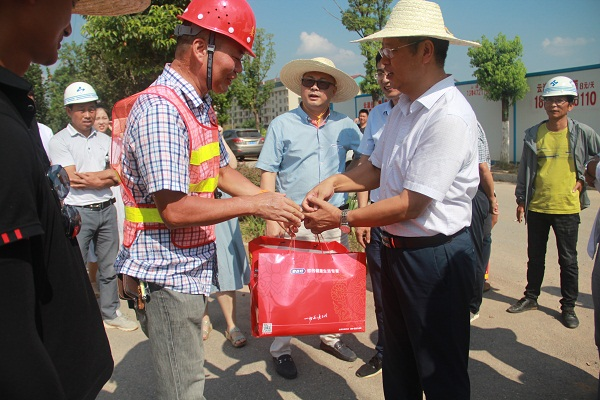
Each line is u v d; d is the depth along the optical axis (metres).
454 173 2.00
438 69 2.12
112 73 15.76
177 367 1.95
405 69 2.11
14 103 1.21
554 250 6.09
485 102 15.64
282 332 2.21
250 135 23.52
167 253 1.90
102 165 4.38
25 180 1.08
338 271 2.28
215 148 2.02
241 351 3.73
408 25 2.07
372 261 3.35
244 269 3.87
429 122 2.05
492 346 3.67
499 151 15.48
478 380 3.19
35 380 1.07
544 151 4.12
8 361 1.04
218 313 4.52
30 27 1.20
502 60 13.94
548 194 4.06
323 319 2.24
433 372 2.16
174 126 1.77
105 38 7.73
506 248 6.29
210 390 3.16
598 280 2.62
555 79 4.10
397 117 2.32
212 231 2.07
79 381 1.34
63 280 1.29
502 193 11.05
